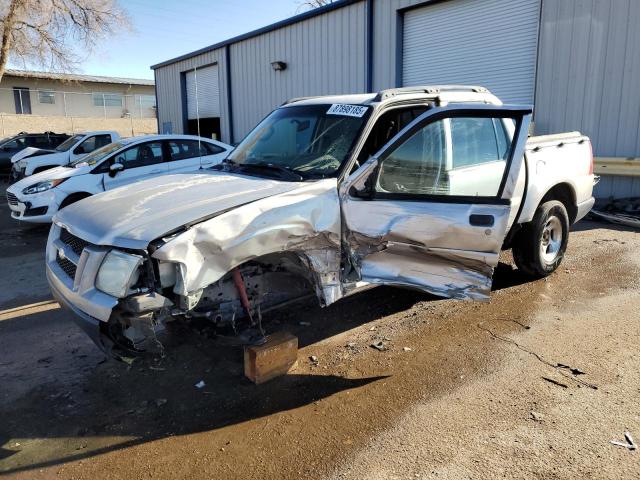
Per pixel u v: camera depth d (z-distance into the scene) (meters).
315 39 16.47
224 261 3.22
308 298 4.11
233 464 2.90
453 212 3.64
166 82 25.53
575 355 4.01
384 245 3.80
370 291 5.50
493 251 3.64
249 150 4.75
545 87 10.98
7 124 32.41
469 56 12.62
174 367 4.04
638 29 9.45
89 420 3.38
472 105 3.74
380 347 4.26
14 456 3.03
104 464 2.94
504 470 2.75
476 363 3.94
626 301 5.09
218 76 21.53
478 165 4.45
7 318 5.19
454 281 3.84
